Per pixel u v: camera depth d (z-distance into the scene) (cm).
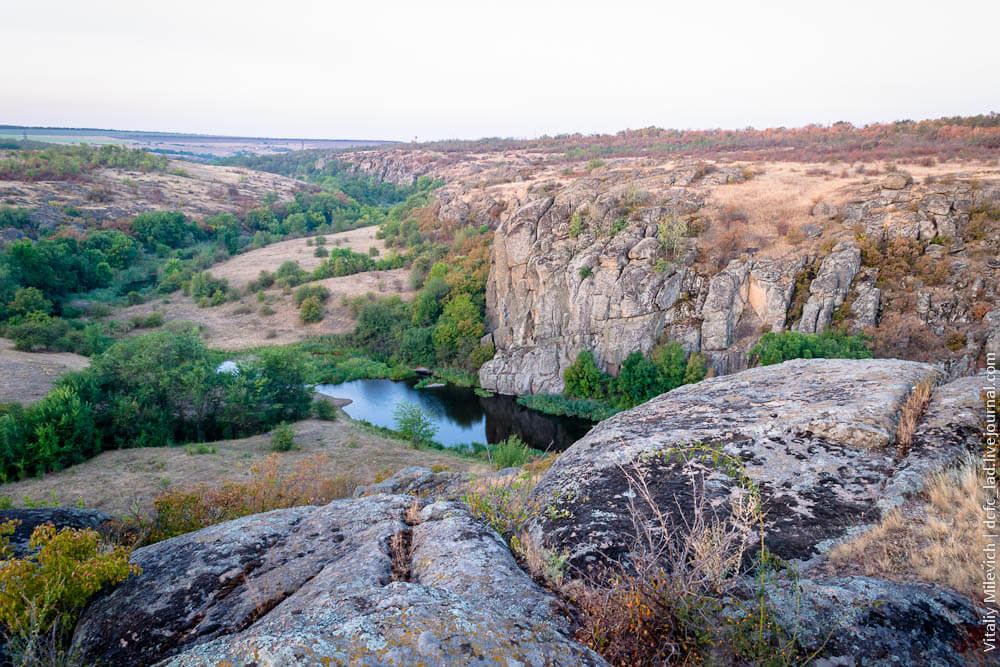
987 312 3431
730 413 717
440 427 4200
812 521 472
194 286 7612
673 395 902
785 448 593
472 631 275
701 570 361
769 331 3956
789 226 4441
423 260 7575
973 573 353
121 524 820
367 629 269
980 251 3697
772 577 388
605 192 5356
